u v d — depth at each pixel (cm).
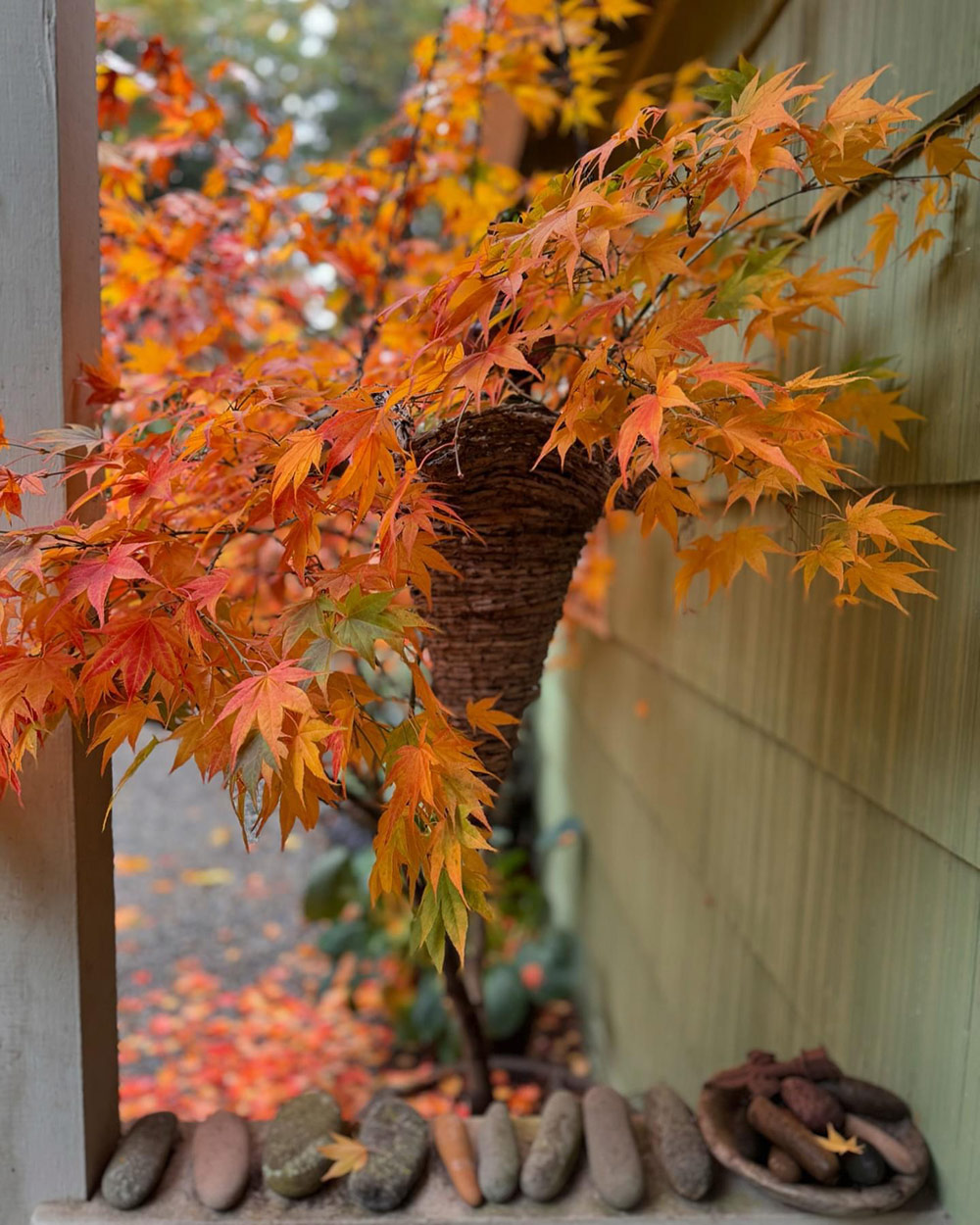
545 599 101
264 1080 235
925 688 100
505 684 104
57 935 102
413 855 82
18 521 96
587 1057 252
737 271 104
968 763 94
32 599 85
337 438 80
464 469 92
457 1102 220
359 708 85
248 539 133
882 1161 99
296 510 84
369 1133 109
